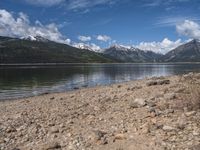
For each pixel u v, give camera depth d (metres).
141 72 115.19
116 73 108.12
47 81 69.88
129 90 23.94
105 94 24.38
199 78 23.89
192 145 9.00
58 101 24.58
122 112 14.95
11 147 11.18
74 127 13.20
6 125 15.13
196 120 11.35
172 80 26.53
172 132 10.41
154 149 9.21
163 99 16.36
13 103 28.70
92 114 15.52
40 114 18.00
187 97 14.61
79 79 75.88
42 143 11.34
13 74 105.12
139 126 11.82
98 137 10.88
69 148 10.29
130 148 9.62
